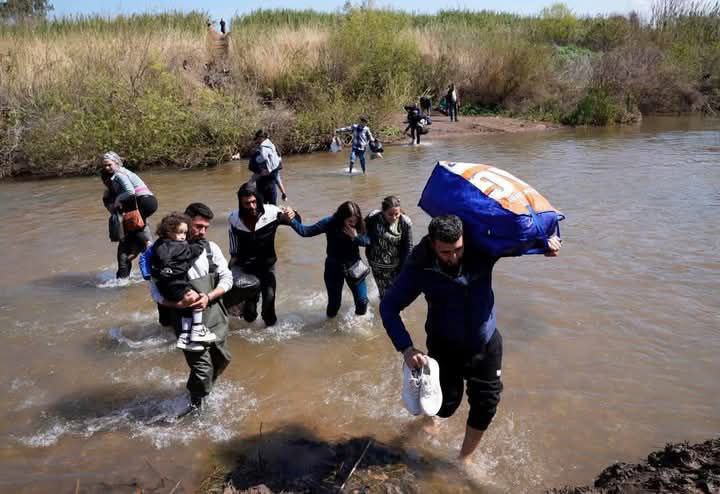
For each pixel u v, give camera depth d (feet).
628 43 102.53
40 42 60.75
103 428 14.24
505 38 93.86
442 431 13.79
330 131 61.62
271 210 18.43
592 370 16.25
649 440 13.29
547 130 77.46
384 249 18.79
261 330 19.27
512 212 10.67
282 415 14.65
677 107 95.35
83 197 40.01
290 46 74.54
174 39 69.87
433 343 12.05
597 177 42.93
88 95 53.01
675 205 33.73
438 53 90.74
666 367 16.34
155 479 12.32
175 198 39.14
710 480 10.43
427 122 65.21
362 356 17.58
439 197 11.48
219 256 15.02
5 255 27.48
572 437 13.46
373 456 12.82
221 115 55.06
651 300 20.63
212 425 14.28
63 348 18.34
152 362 17.48
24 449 13.43
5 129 49.75
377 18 79.92
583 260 24.79
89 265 26.02
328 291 19.60
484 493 11.71
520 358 16.93
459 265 11.03
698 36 108.99
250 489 11.72
